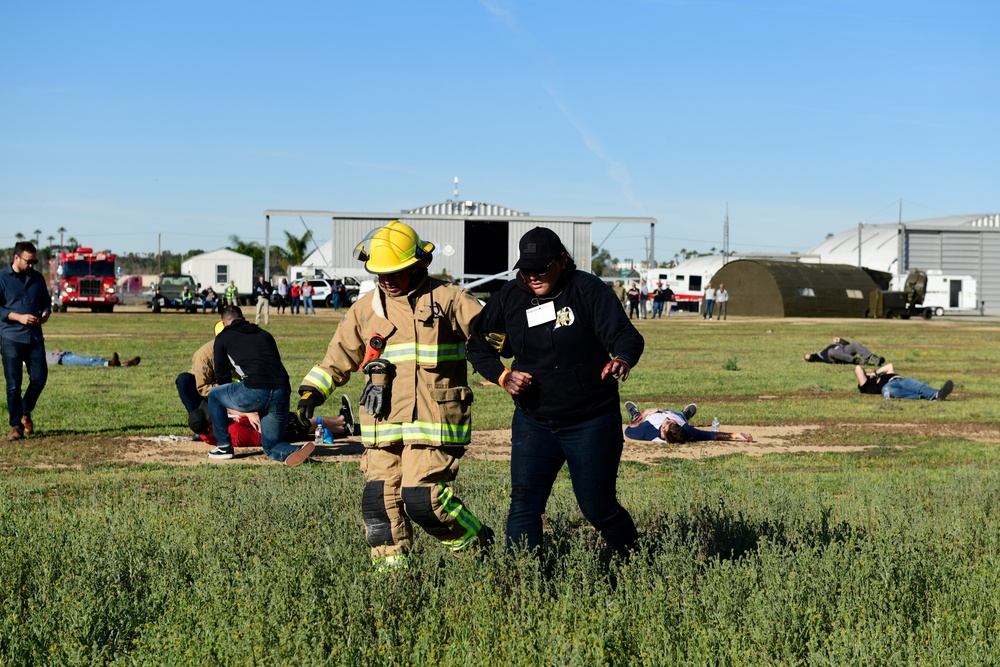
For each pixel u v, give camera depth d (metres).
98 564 12.52
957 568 12.62
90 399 34.44
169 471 21.53
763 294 135.50
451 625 10.54
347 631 10.37
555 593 11.73
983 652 9.65
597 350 11.93
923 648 9.95
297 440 25.84
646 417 27.33
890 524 14.90
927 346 69.25
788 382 42.50
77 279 124.94
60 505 16.86
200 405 25.16
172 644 9.66
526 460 12.36
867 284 138.62
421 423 11.90
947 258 165.00
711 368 49.31
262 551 13.05
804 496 17.41
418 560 12.41
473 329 12.02
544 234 11.69
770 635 10.12
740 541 14.41
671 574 11.85
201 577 11.91
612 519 12.46
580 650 9.40
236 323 23.14
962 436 28.28
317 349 59.69
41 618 10.59
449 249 158.88
